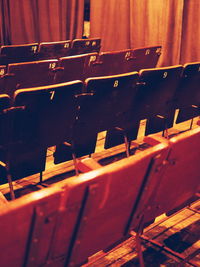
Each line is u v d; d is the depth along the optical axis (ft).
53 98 8.24
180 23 20.95
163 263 7.47
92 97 9.06
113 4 23.06
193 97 11.93
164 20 21.44
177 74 10.71
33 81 11.30
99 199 4.57
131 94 9.96
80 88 8.75
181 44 21.56
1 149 8.39
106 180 4.43
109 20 23.49
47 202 3.95
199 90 11.89
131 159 4.75
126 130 11.32
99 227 5.20
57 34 25.13
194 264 7.36
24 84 11.12
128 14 22.82
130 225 5.77
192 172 6.51
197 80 11.51
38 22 25.52
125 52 13.47
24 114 7.97
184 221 8.97
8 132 7.98
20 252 4.21
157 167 5.28
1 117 7.64
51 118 8.56
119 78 9.34
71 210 4.32
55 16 24.80
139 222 6.28
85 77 12.90
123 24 23.12
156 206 6.34
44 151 9.59
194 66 11.05
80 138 9.68
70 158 10.39
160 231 8.53
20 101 7.80
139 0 21.97
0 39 25.40
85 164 5.84
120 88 9.57
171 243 8.16
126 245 7.87
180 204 7.12
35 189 10.14
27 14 25.13
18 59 14.47
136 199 5.45
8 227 3.81
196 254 7.52
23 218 3.87
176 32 21.21
